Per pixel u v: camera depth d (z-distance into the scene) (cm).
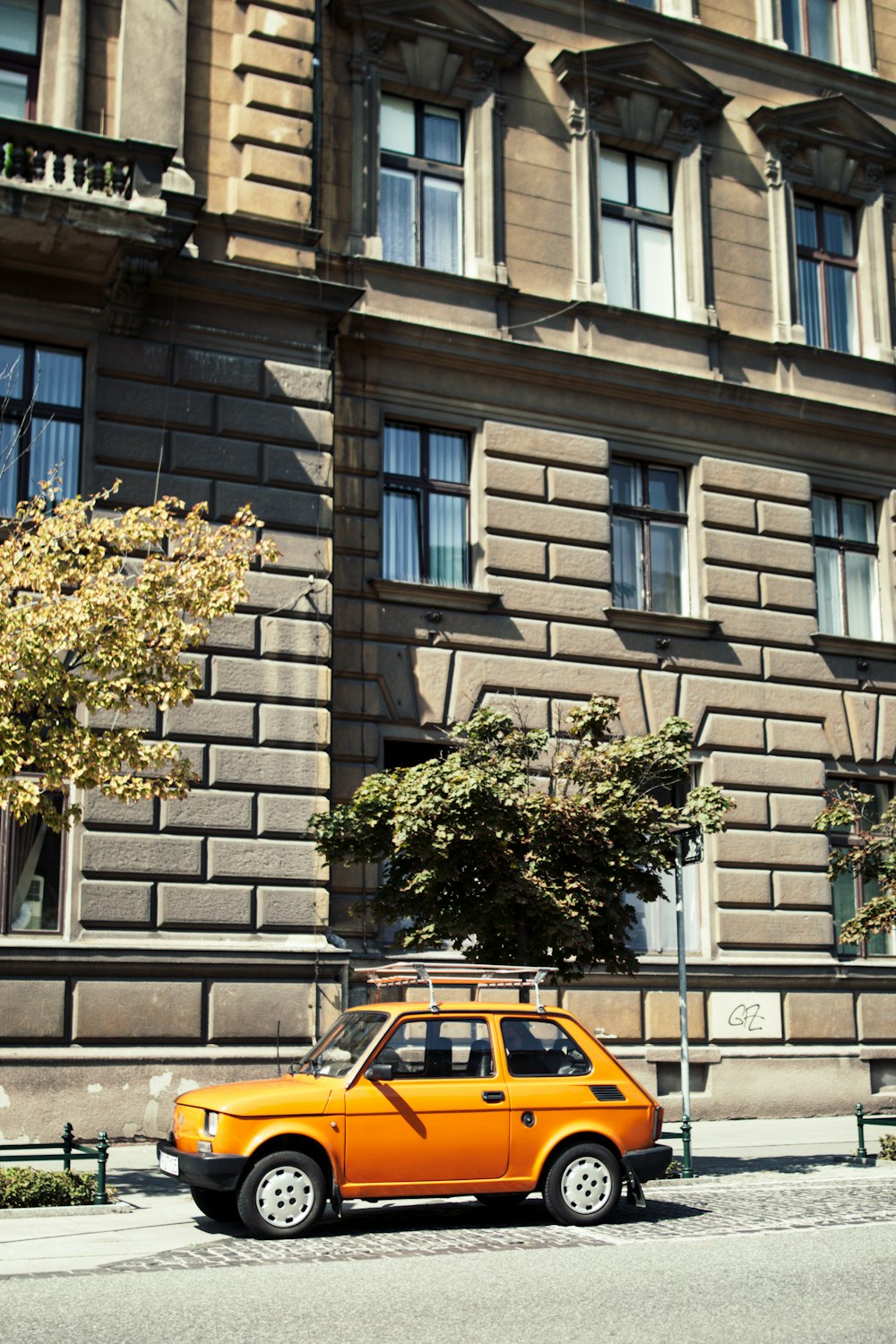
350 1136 1118
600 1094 1206
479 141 2167
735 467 2277
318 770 1803
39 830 1681
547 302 2159
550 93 2247
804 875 2195
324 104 2078
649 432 2212
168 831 1711
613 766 1566
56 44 1808
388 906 1534
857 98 2534
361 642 1938
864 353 2462
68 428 1780
